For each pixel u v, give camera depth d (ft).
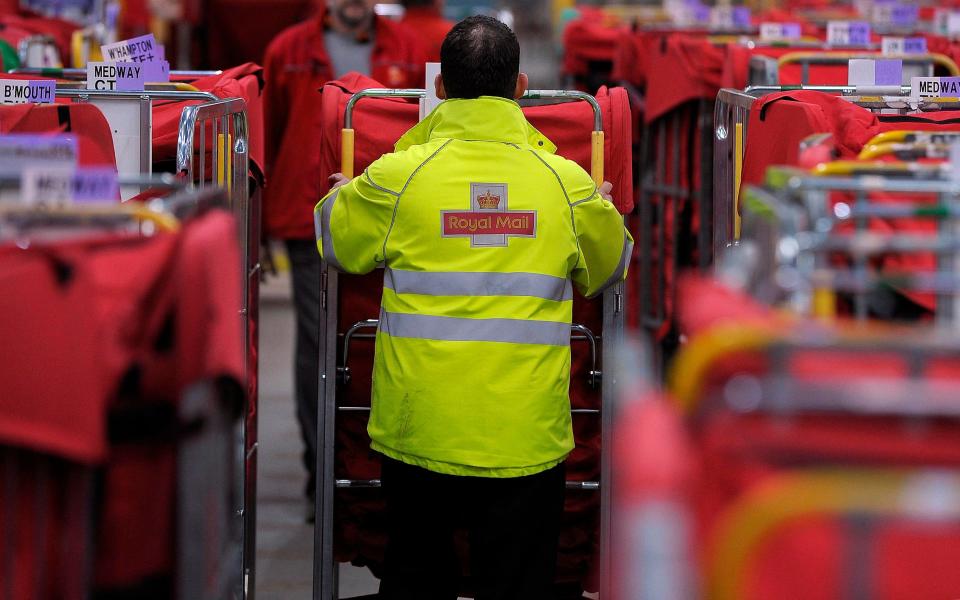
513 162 39.55
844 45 75.05
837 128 41.06
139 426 24.95
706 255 73.00
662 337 76.33
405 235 39.45
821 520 20.56
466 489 39.91
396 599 41.65
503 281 39.09
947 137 37.42
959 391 21.17
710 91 71.82
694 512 21.17
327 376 44.52
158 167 48.83
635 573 18.85
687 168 74.90
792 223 26.09
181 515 25.00
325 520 45.27
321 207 41.16
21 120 38.06
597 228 40.34
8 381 23.86
